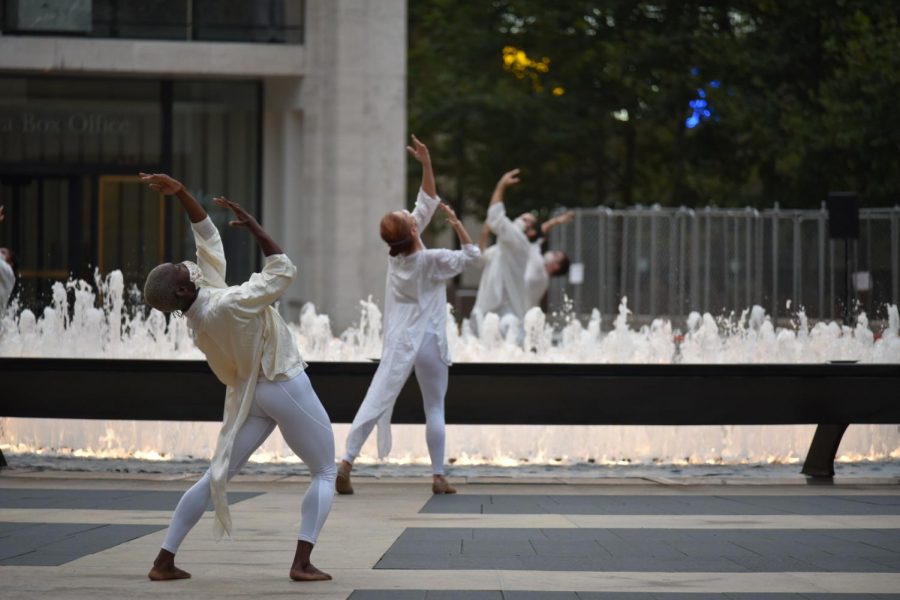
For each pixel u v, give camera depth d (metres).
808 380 13.02
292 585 7.60
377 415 12.01
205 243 8.12
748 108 41.69
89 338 17.81
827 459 13.40
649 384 12.91
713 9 45.81
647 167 52.59
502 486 12.70
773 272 34.16
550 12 47.12
